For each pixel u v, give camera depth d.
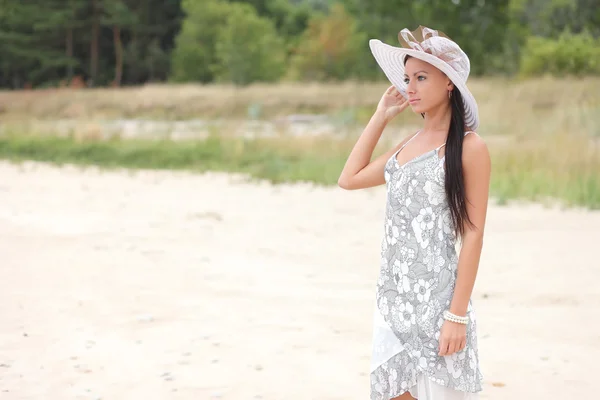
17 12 66.81
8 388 4.54
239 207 11.63
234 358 5.07
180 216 10.71
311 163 16.52
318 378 4.71
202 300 6.47
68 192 13.29
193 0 65.06
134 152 18.97
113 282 7.05
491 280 7.19
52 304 6.33
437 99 2.97
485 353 5.21
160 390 4.52
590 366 4.96
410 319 3.01
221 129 21.59
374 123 3.31
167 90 33.38
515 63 43.06
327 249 8.59
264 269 7.61
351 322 5.86
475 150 2.90
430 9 47.97
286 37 73.69
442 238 2.96
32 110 32.66
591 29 34.62
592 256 8.14
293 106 29.47
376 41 3.13
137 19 68.25
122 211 11.16
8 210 11.12
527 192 12.33
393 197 3.04
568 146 14.70
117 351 5.21
